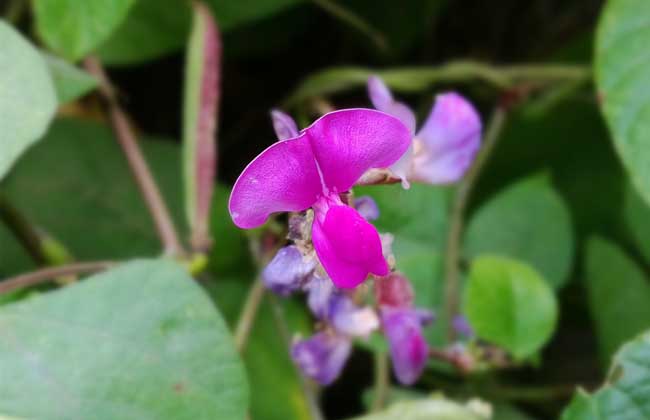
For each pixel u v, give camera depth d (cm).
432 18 41
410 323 32
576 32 43
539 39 43
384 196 37
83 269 33
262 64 42
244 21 38
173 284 31
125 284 31
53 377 31
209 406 31
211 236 37
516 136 40
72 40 35
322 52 42
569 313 40
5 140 31
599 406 32
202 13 36
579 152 40
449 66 39
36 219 37
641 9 35
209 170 35
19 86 32
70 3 35
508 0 43
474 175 38
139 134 40
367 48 42
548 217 38
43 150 38
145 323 31
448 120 33
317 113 39
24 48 32
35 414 30
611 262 37
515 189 38
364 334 32
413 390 38
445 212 38
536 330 34
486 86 40
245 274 38
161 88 42
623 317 37
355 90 41
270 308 37
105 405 31
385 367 35
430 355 35
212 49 35
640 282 37
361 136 29
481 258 34
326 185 29
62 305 31
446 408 33
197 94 35
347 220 29
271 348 37
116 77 41
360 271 29
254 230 35
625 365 32
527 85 39
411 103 42
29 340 31
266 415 36
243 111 42
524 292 34
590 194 40
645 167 34
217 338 31
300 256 29
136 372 31
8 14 39
